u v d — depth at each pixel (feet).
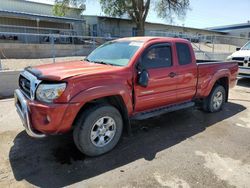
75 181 9.60
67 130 10.46
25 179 9.62
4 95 21.72
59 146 12.35
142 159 11.37
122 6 83.05
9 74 21.66
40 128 10.11
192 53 15.58
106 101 11.91
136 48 12.95
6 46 49.21
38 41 66.39
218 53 48.16
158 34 72.54
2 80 21.36
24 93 11.61
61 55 52.60
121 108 12.24
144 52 12.83
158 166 10.80
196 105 19.19
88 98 10.37
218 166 10.92
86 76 10.47
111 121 11.75
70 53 54.08
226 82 19.12
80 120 10.75
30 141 12.79
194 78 15.76
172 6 92.53
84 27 86.33
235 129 15.38
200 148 12.62
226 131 15.01
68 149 12.07
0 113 17.17
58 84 9.89
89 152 11.21
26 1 73.77
